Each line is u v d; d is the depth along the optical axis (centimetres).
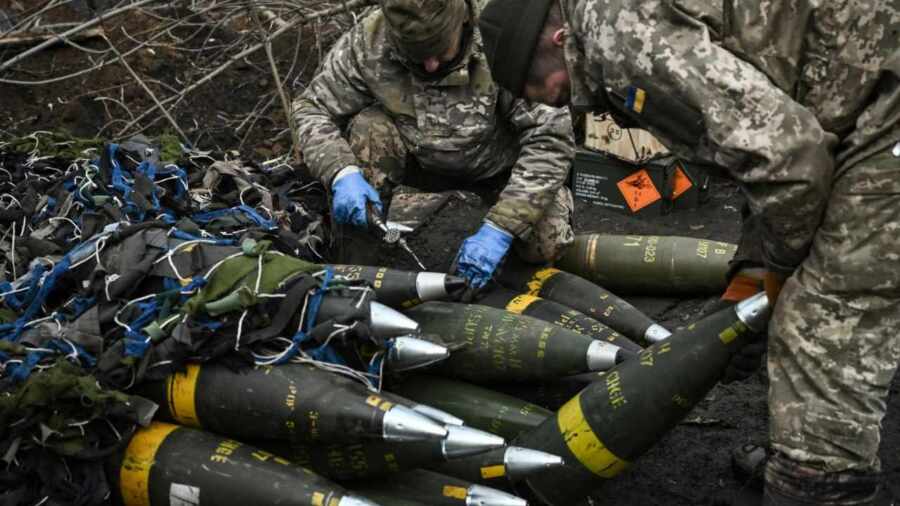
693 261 356
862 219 203
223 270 265
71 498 240
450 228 430
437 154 351
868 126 200
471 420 280
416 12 309
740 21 198
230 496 239
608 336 304
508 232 329
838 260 206
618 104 211
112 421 246
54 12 536
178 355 251
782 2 197
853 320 208
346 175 344
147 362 252
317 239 341
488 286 332
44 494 240
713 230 421
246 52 466
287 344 256
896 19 195
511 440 275
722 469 288
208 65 527
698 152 204
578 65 214
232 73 524
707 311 259
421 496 251
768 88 194
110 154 338
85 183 326
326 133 354
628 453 251
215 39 539
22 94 498
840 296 209
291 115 436
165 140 378
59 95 500
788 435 216
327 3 487
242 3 472
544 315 314
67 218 315
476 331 290
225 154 382
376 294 296
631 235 389
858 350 209
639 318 321
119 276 270
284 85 519
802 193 197
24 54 462
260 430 248
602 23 203
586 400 255
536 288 342
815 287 211
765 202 200
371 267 306
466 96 344
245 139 489
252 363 252
